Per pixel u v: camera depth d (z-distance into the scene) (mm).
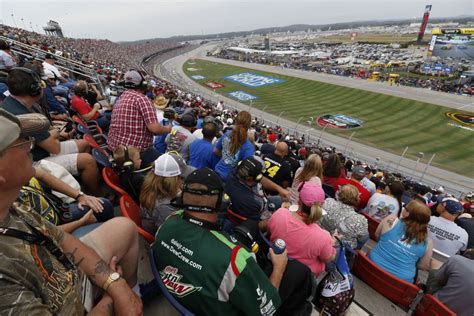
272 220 3277
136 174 3990
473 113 40188
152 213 3193
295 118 42969
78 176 4145
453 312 3137
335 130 37469
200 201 2041
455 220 5488
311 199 2959
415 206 3662
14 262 1108
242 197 3740
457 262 3289
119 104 4590
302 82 65688
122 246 2043
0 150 1070
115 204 4297
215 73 85312
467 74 61312
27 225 1311
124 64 70438
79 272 1603
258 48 175000
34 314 1104
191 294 1988
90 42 97625
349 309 3598
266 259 2975
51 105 6043
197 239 2037
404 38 185375
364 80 63656
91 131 6977
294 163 6555
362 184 6316
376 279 3846
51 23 79812
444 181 24156
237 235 2926
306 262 3102
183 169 3508
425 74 71438
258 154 8188
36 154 3771
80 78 15266
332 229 3939
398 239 3809
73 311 1374
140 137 4660
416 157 28906
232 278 1912
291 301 2602
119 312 1637
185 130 6453
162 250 2152
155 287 2898
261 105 50812
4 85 5434
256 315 1966
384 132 35906
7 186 1125
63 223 2787
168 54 150625
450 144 31453
